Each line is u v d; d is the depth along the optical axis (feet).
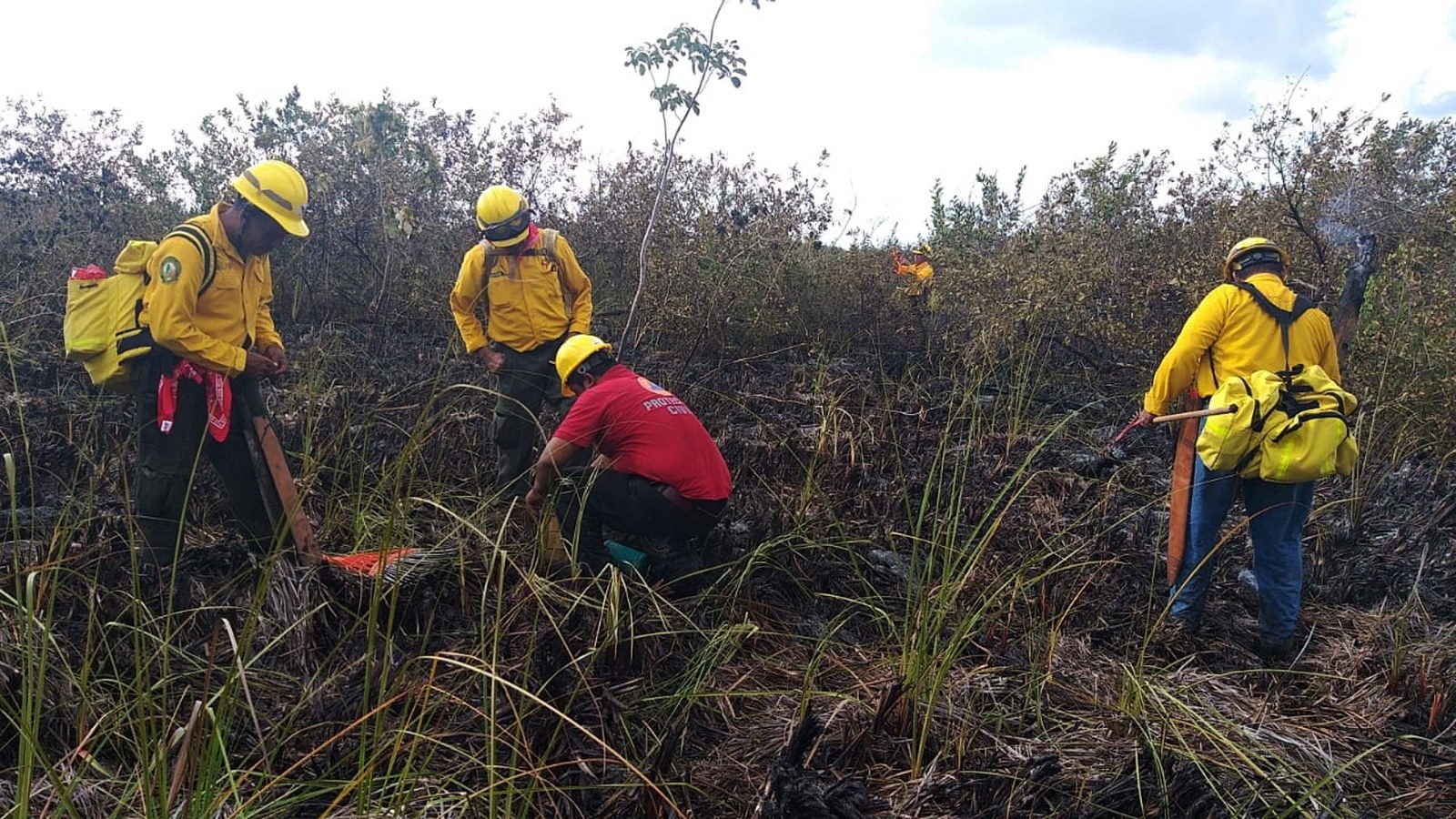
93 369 11.00
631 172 28.89
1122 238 24.54
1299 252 22.85
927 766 9.29
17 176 26.89
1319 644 12.24
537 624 10.41
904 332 27.09
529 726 8.96
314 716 9.10
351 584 10.78
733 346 24.68
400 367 21.38
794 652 11.61
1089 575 13.23
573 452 12.76
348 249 26.71
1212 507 11.73
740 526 14.56
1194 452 12.03
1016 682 10.80
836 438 16.67
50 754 8.32
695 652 11.15
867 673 11.07
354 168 26.55
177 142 27.86
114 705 8.37
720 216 26.40
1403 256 19.86
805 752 9.29
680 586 12.50
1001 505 15.79
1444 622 12.72
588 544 12.84
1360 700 10.93
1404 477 17.19
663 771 8.79
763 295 25.27
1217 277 22.35
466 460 16.16
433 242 27.22
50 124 27.40
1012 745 9.66
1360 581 13.71
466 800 7.57
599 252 28.63
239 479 12.18
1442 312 18.94
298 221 11.57
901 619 12.25
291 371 19.71
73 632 10.02
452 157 28.55
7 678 8.35
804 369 23.26
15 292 21.84
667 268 25.08
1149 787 8.47
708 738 9.87
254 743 8.68
